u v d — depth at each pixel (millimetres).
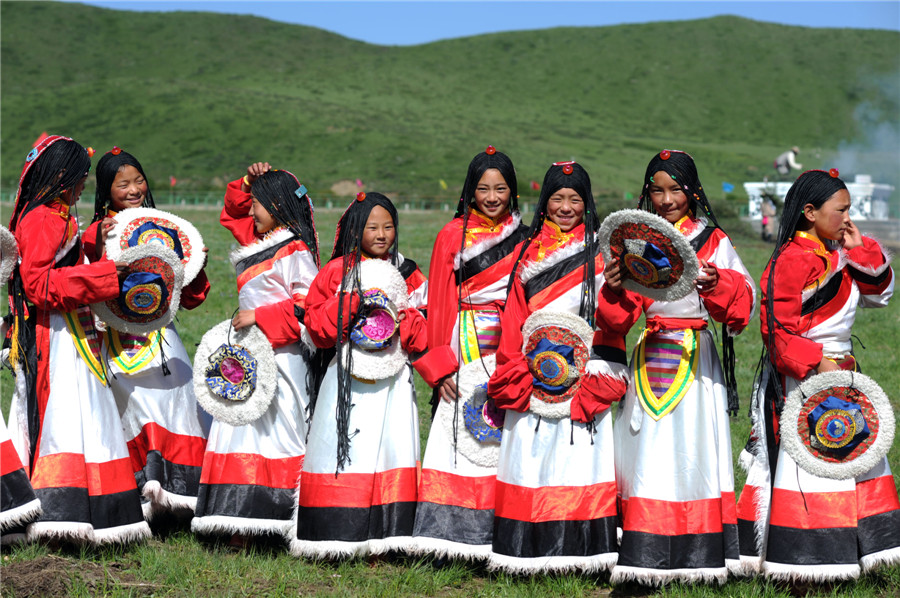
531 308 5344
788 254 5164
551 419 5219
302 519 5414
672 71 104250
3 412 8125
